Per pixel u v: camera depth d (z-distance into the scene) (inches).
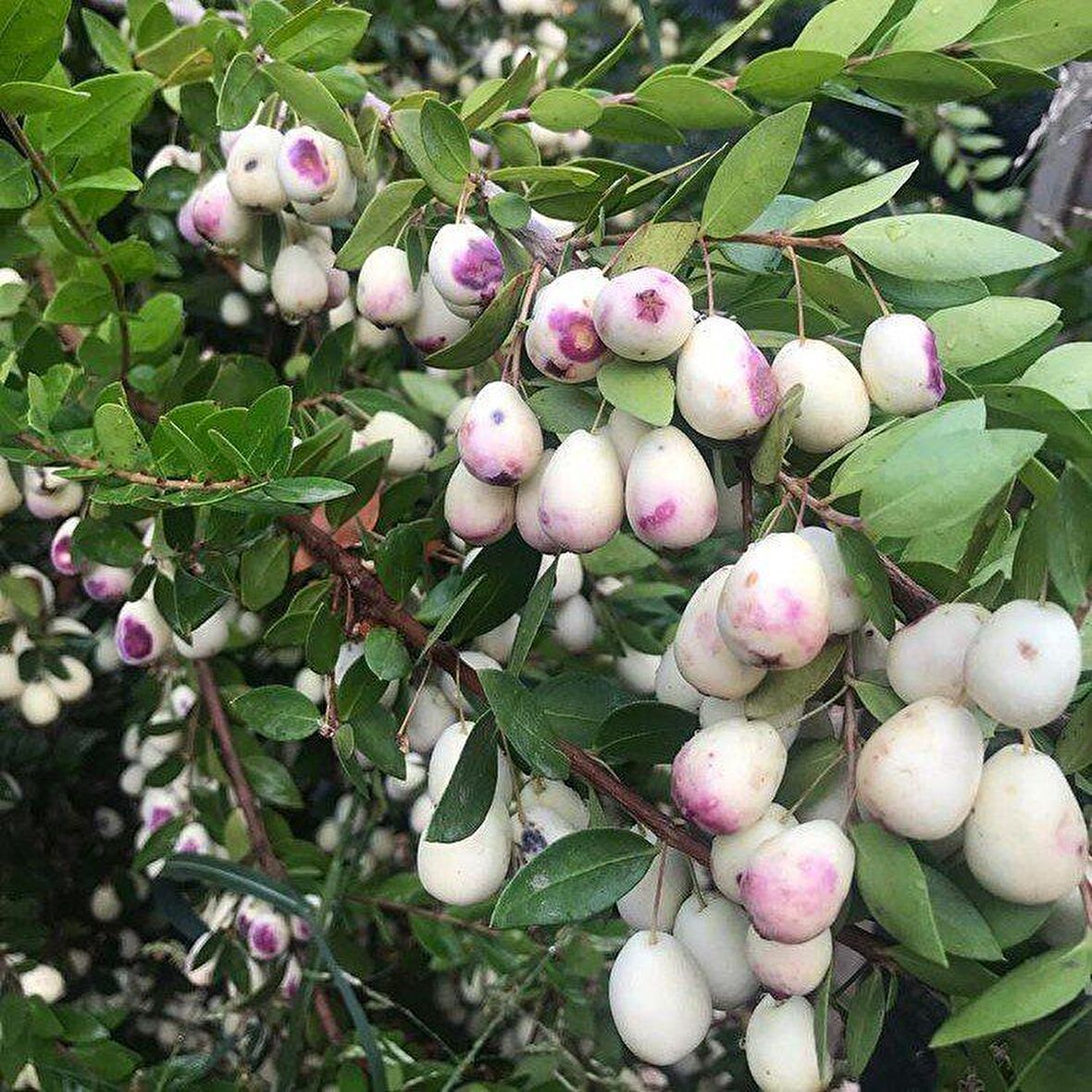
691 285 7.1
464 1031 15.1
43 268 10.9
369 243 7.4
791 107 5.8
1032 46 7.1
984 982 5.1
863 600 5.2
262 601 8.7
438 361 6.5
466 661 7.3
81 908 15.8
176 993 15.4
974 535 5.7
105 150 7.9
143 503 7.7
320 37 7.8
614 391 5.6
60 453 7.1
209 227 8.7
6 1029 10.3
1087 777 6.1
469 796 6.0
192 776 12.2
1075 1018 4.9
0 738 14.6
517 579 7.2
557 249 6.9
